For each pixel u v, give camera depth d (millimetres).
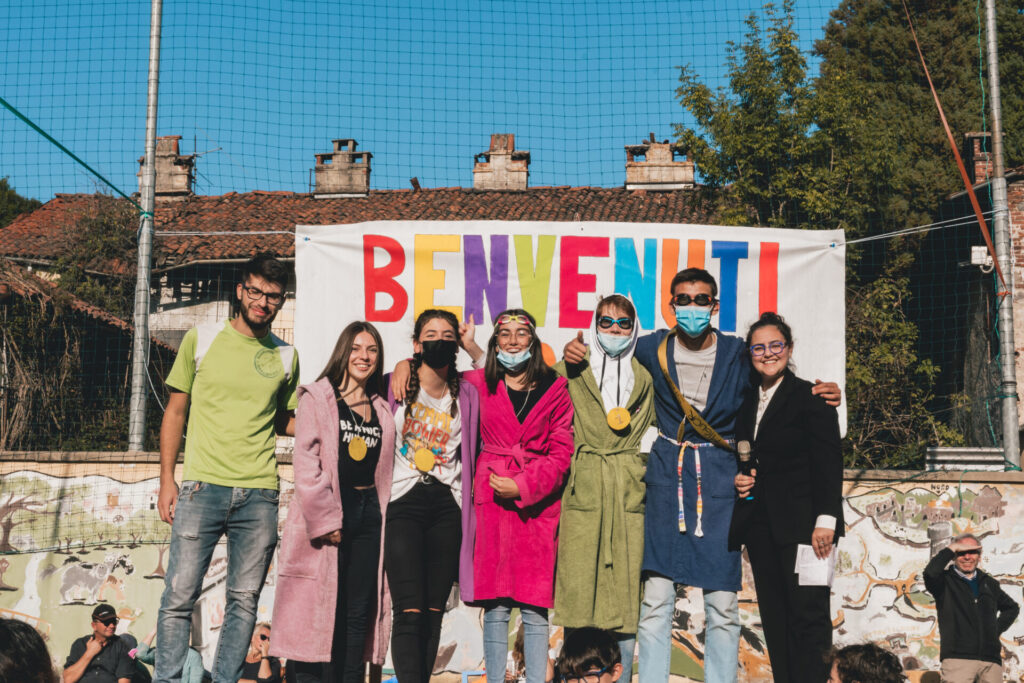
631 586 4395
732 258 6777
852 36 22531
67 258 15703
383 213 19547
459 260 6809
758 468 4371
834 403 4340
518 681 6375
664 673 4363
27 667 2119
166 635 4328
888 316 12562
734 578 4383
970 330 12570
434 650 4320
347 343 4492
